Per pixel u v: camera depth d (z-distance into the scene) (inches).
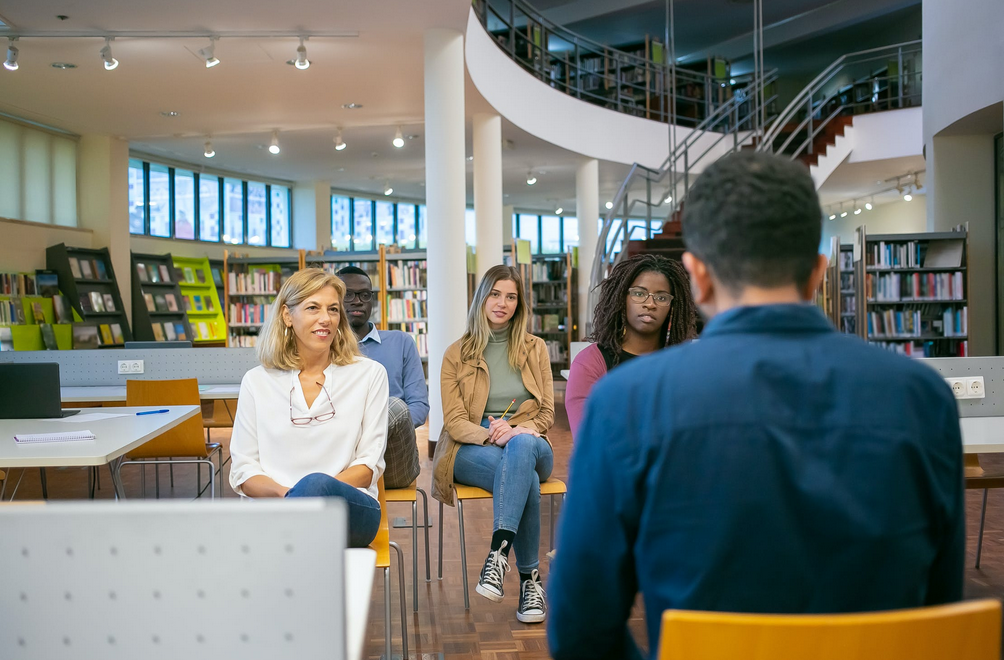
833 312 378.0
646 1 532.7
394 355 140.3
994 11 268.5
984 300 323.3
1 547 38.4
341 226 584.4
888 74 494.6
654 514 33.4
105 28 240.1
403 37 255.6
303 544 38.1
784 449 32.3
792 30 579.2
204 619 38.6
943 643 31.1
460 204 255.4
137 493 196.2
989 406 127.5
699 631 30.7
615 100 470.6
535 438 113.7
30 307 340.8
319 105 336.2
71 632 38.9
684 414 33.3
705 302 39.4
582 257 437.7
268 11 230.5
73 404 175.3
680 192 475.5
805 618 30.3
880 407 33.0
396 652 100.8
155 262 430.9
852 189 552.4
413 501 109.6
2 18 230.8
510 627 109.0
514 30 375.6
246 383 93.0
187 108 335.9
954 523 34.5
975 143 324.2
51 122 358.0
